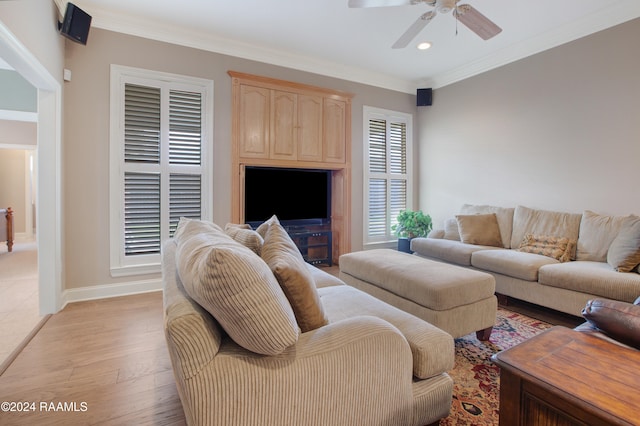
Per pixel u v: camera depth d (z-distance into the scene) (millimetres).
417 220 4543
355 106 4586
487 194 4250
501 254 3162
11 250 5875
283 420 1038
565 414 950
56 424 1465
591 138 3240
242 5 2965
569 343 1239
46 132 2701
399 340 1258
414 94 5137
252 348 985
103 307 2922
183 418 1517
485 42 3689
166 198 3406
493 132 4152
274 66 3977
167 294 1178
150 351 2148
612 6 2977
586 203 3287
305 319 1221
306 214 4484
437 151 4914
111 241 3203
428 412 1350
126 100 3223
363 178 4699
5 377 1831
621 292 2264
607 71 3107
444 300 2047
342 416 1136
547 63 3574
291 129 4055
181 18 3180
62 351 2131
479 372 1909
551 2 2908
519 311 2945
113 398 1657
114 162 3188
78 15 2771
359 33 3482
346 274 2979
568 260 3035
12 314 2756
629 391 946
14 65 2182
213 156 3611
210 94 3584
